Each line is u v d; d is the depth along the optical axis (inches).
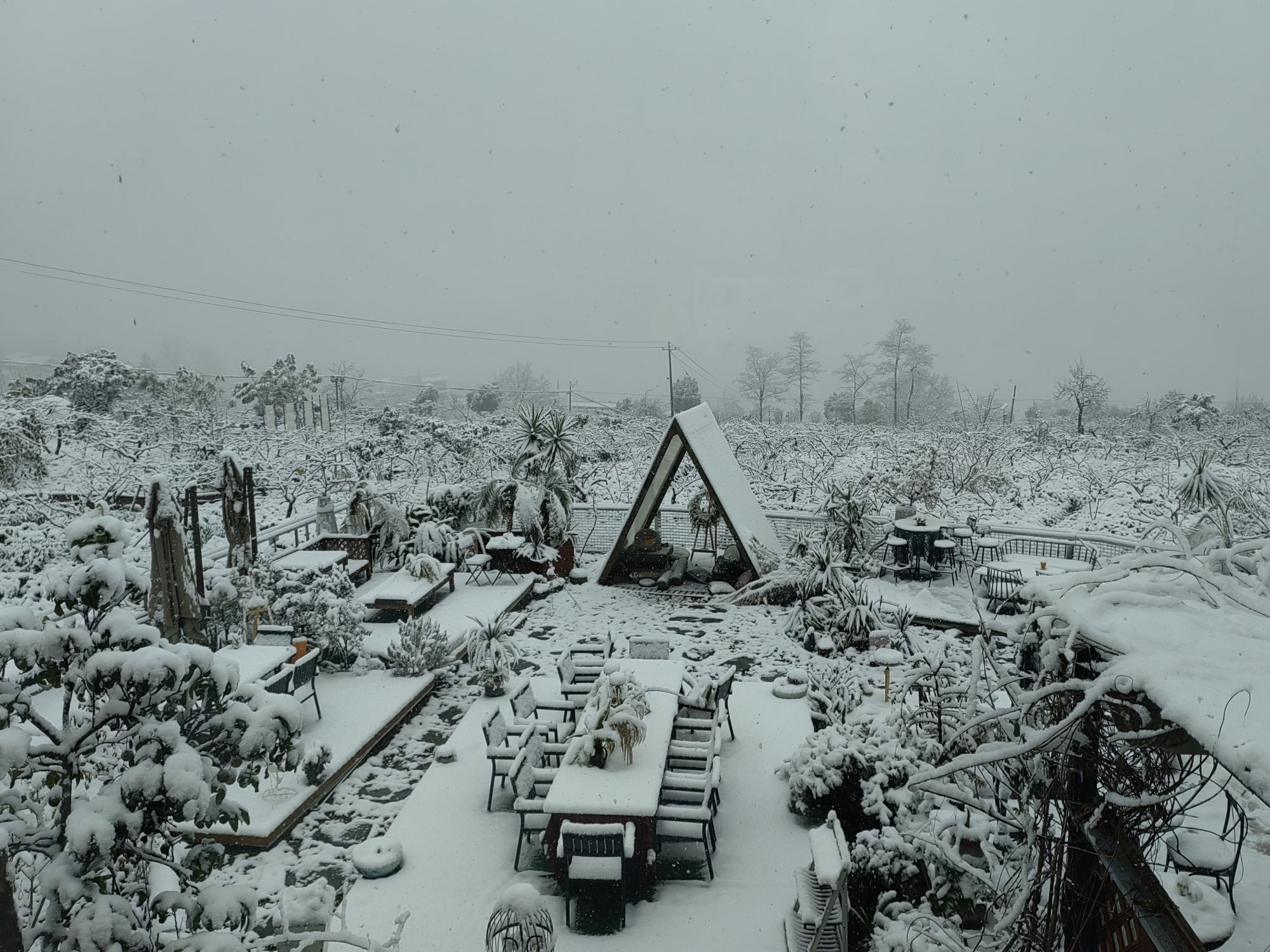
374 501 575.2
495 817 271.3
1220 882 162.6
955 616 466.9
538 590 536.1
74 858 127.6
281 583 388.2
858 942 206.5
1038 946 151.7
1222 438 1107.9
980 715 140.3
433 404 1608.0
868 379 2162.9
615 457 1099.9
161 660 132.0
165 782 130.3
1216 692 101.0
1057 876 142.7
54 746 139.0
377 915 222.1
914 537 561.3
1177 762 142.4
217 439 979.3
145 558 478.0
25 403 898.7
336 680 371.6
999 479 874.1
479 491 589.9
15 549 485.7
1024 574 494.9
